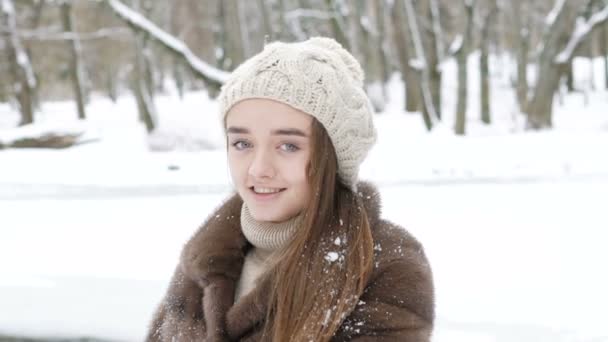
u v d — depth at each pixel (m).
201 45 23.62
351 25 17.27
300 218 1.27
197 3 23.61
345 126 1.23
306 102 1.20
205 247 1.42
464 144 10.21
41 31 22.11
